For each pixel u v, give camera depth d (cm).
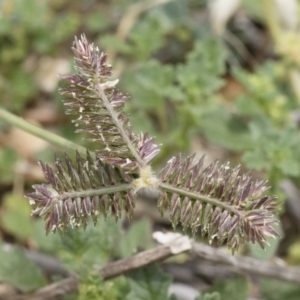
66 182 15
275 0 32
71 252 19
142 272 19
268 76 30
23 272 20
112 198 15
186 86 26
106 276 19
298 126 31
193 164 15
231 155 32
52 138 21
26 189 32
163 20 34
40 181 32
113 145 15
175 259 24
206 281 26
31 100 35
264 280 22
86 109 15
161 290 19
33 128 21
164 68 27
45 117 35
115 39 31
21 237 28
